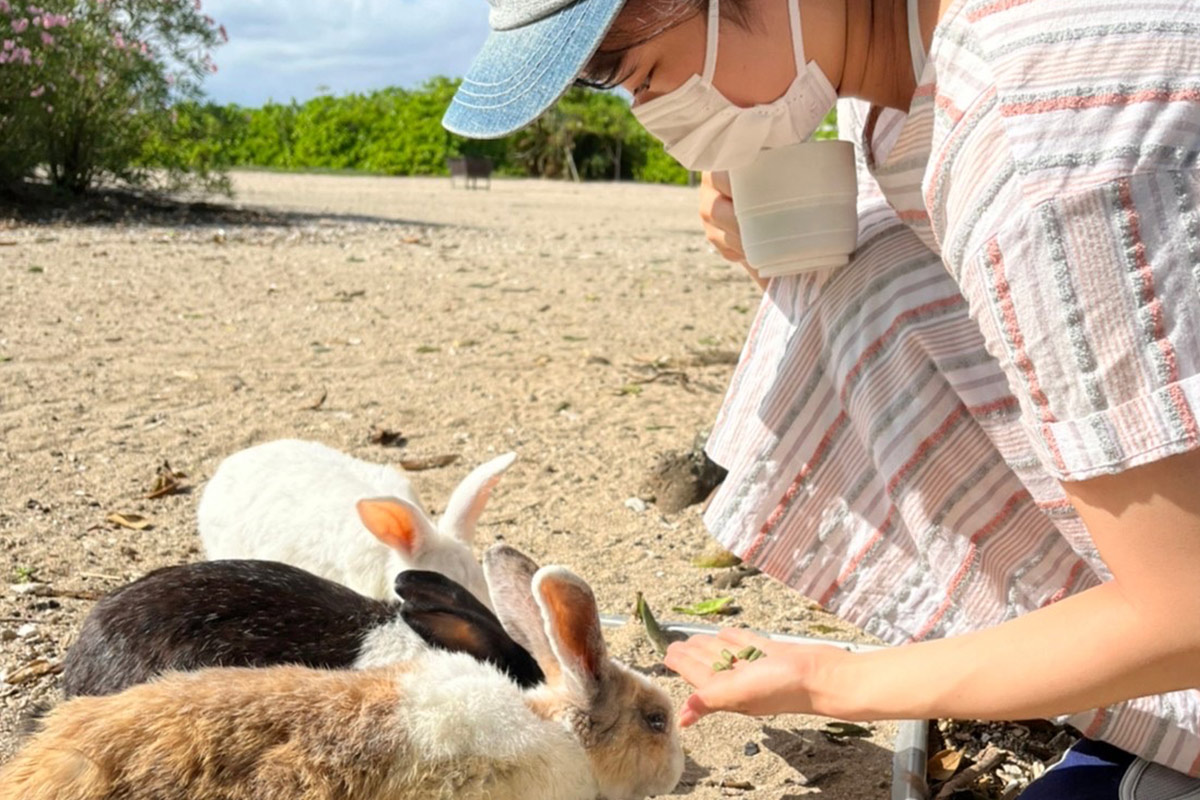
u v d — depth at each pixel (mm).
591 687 808
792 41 696
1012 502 860
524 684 858
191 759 678
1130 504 584
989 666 645
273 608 907
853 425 930
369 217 4992
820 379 937
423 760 717
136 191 4715
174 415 1874
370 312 2648
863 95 742
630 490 1615
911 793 882
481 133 696
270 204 5438
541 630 875
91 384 2012
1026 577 868
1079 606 628
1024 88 591
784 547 968
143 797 670
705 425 1880
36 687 1067
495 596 893
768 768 971
